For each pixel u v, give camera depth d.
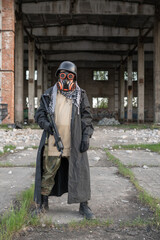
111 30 27.09
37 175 2.57
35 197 2.56
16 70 22.08
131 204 3.08
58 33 27.14
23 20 22.47
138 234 2.33
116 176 4.41
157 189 3.63
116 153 6.90
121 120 38.12
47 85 40.06
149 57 37.78
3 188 3.68
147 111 40.66
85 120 2.67
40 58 32.97
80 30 26.95
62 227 2.43
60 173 2.78
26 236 2.28
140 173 4.61
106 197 3.33
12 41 18.27
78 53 37.00
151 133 13.00
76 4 21.81
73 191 2.52
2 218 2.56
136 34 27.52
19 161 5.75
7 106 18.08
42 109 2.73
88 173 2.65
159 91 22.23
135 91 41.09
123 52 36.59
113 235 2.31
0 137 10.48
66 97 2.69
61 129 2.62
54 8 21.83
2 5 18.19
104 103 41.09
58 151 2.59
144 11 22.06
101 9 21.92
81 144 2.59
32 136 11.02
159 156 6.43
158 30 22.03
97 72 41.00
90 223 2.51
